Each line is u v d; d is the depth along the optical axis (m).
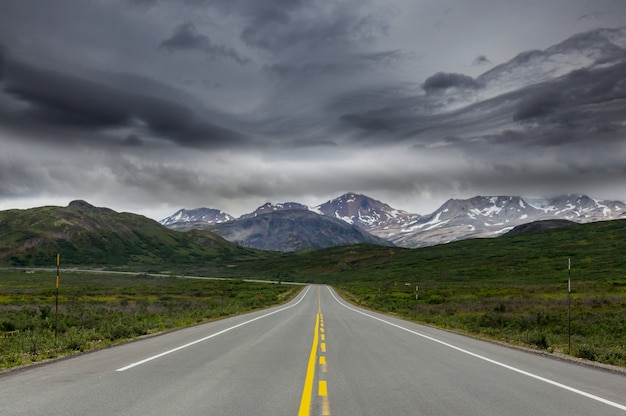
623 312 35.03
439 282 118.81
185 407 7.59
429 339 20.06
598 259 133.88
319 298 70.19
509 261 155.38
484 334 24.61
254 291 91.25
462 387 9.59
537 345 19.39
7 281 123.06
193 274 198.75
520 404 8.08
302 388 9.29
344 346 16.84
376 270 191.50
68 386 9.29
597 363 13.74
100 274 177.12
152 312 37.66
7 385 9.38
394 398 8.47
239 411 7.38
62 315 30.64
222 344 17.17
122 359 13.27
